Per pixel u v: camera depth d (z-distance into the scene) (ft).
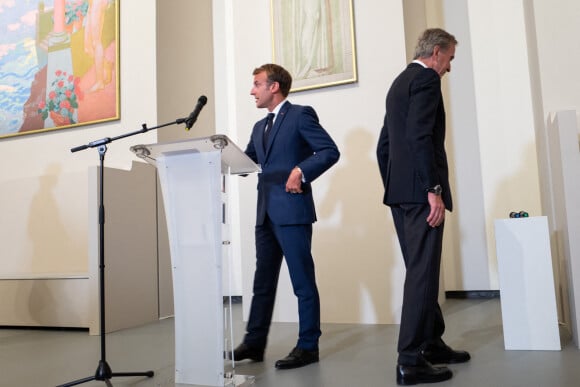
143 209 14.06
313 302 7.98
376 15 12.15
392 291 11.51
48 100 16.11
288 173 7.95
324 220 12.20
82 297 12.48
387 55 12.00
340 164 12.17
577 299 8.32
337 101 12.35
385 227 11.67
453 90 16.02
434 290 6.52
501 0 15.69
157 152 6.84
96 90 15.55
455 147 15.92
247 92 13.44
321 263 12.14
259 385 6.72
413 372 6.44
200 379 6.74
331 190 12.19
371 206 11.83
